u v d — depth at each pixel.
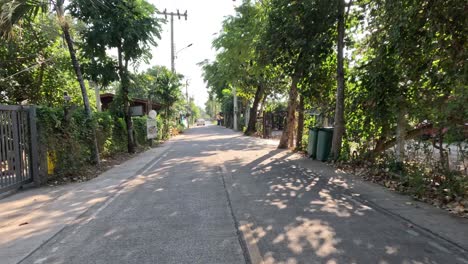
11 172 8.48
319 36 12.29
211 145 21.30
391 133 9.78
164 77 32.38
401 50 8.83
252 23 18.05
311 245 4.69
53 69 15.17
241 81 27.92
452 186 6.77
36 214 6.69
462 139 6.75
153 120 21.30
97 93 19.80
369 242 4.78
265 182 9.09
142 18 14.65
